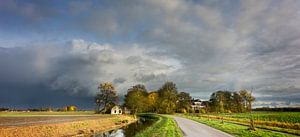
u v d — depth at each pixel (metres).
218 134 31.02
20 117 68.88
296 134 33.06
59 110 180.25
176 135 29.44
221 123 54.38
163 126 43.47
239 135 29.92
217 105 151.38
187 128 40.53
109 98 143.88
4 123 43.59
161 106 142.25
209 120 69.12
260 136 28.72
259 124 52.84
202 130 36.88
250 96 42.53
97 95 143.75
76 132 45.03
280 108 164.25
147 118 108.88
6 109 159.62
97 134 46.44
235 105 159.38
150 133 32.53
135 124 72.88
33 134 33.72
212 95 156.12
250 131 34.78
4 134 28.69
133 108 131.00
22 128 33.25
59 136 38.84
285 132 35.66
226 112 154.88
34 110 169.62
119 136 42.88
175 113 148.50
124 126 66.38
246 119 70.94
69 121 52.47
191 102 170.38
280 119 68.56
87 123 55.06
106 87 144.00
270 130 38.94
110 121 71.44
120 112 142.00
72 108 184.38
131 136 42.59
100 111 142.75
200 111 149.25
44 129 37.53
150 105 153.88
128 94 134.25
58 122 48.31
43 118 65.19
